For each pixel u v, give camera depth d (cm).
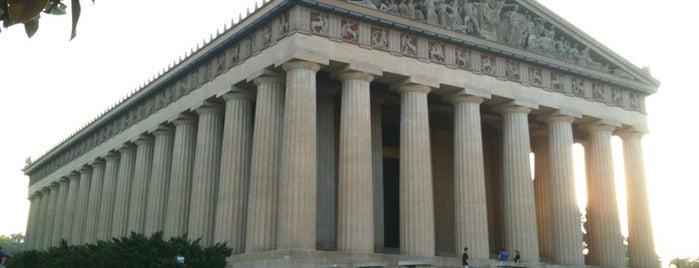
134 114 7969
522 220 6322
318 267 4944
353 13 5594
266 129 5528
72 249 5300
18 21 430
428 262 4575
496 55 6500
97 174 9031
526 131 6544
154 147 7550
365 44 5684
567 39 7206
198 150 6350
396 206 7575
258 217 5350
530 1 6881
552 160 6812
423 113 5869
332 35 5525
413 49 5966
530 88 6669
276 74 5628
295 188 5134
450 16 6234
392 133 7631
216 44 6225
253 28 5819
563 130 6850
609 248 6881
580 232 6650
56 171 10712
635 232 7275
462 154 6116
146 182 7588
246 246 5388
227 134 5931
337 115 6825
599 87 7294
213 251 4659
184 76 6900
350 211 5325
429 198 5744
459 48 6272
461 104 6225
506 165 6512
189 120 6881
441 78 6050
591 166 7238
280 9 5475
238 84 5934
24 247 12081
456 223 6053
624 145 7575
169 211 6662
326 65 5453
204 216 6172
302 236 5062
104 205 8406
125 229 7831
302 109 5250
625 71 7544
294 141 5209
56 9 482
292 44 5312
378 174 6456
